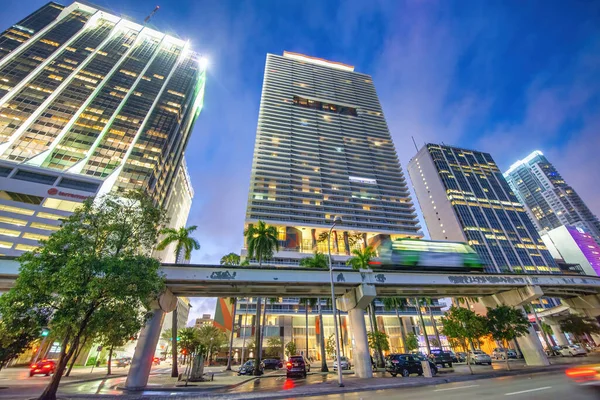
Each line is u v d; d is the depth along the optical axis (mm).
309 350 76812
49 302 12531
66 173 64688
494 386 14398
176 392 17078
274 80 154875
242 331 74438
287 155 122938
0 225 53031
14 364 41812
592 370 15703
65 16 110562
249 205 102438
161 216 17266
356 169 129125
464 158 165500
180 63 125188
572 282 31266
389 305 51188
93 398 14258
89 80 93125
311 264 43906
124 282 13289
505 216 139875
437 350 31438
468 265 29641
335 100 156875
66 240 13273
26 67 84625
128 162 79562
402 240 30312
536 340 27641
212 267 21969
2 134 69562
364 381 19703
